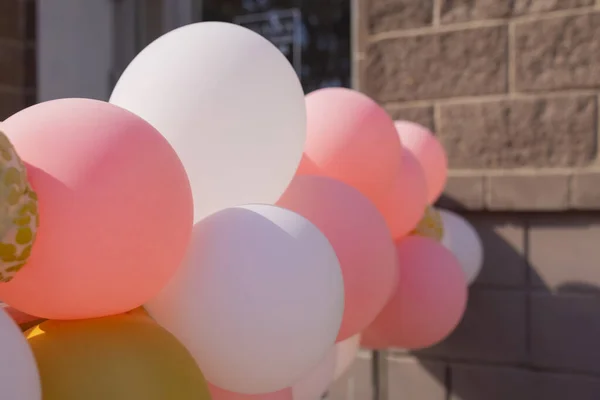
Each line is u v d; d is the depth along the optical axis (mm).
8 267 816
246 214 1075
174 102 1118
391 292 1693
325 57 5730
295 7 5516
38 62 3629
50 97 3684
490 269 2559
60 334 938
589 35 2365
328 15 5707
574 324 2430
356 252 1364
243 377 1054
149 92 1144
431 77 2605
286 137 1205
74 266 852
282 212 1106
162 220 913
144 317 1030
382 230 1447
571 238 2430
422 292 1837
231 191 1146
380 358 2652
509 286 2529
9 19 3604
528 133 2463
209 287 1017
